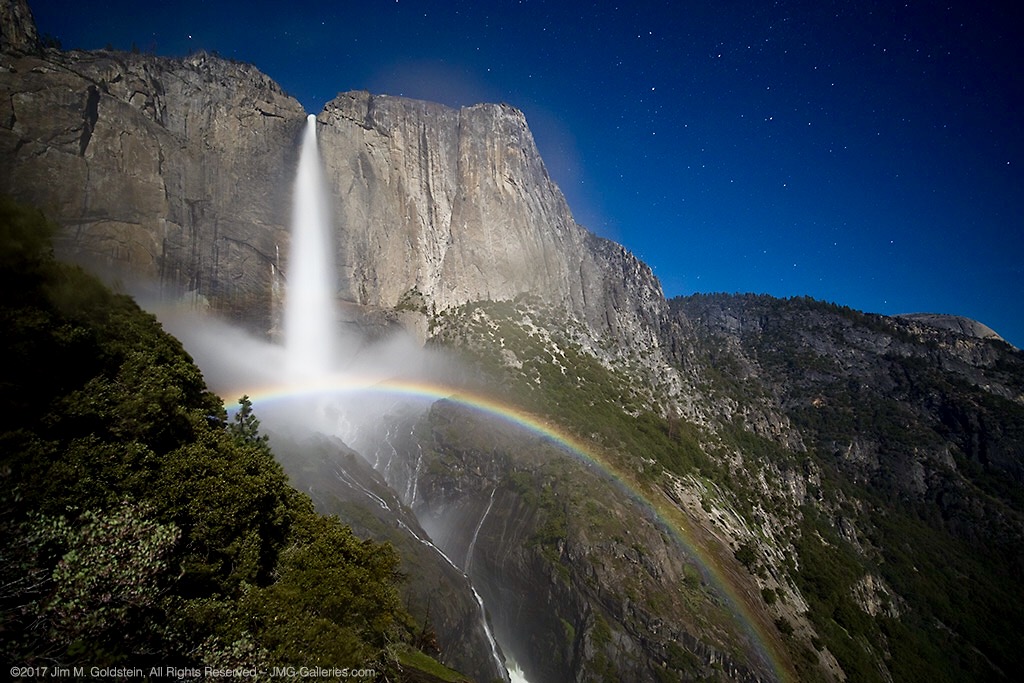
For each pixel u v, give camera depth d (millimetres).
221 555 21016
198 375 32000
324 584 20859
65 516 15625
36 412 18766
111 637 14016
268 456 31453
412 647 31922
